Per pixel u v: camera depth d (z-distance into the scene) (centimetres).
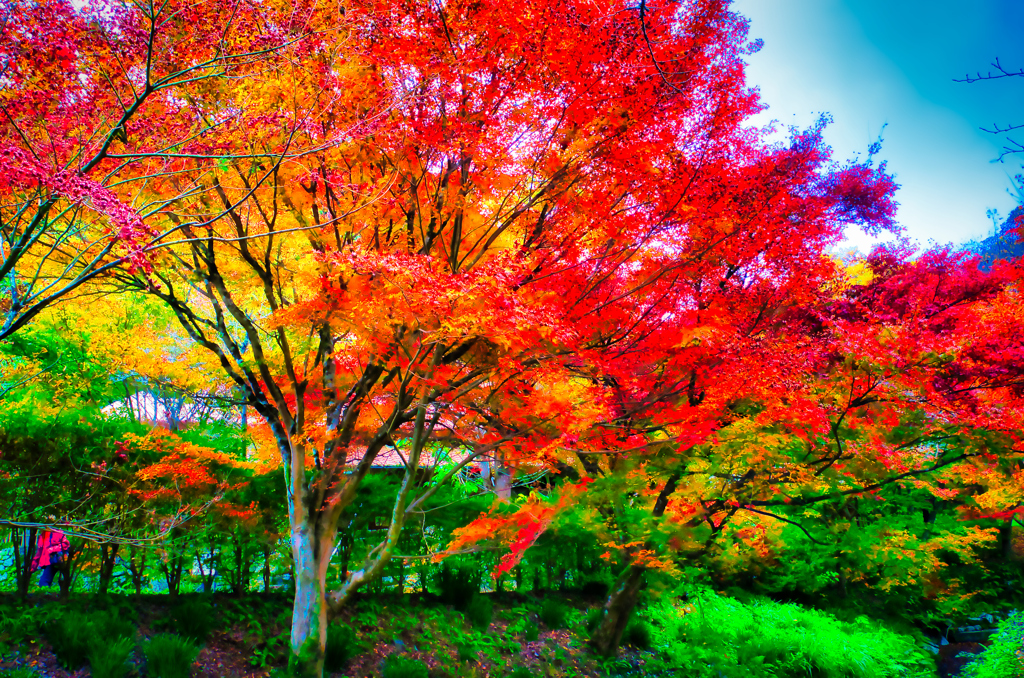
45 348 823
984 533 1067
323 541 680
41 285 636
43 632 628
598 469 884
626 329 677
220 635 730
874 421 684
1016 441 638
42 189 380
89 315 888
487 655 867
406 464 726
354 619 852
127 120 412
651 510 865
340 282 577
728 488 802
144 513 718
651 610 1123
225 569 848
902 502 1102
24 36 354
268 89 491
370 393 729
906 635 1172
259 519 802
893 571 895
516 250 570
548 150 566
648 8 515
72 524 603
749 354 614
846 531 859
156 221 568
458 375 657
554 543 1107
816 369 689
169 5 396
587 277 654
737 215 600
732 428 683
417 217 623
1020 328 626
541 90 518
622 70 514
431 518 967
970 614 1277
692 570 1038
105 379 923
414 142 544
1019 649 875
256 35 425
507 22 483
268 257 645
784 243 601
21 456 679
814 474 698
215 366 802
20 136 394
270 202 622
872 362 599
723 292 701
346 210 589
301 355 830
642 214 603
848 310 716
